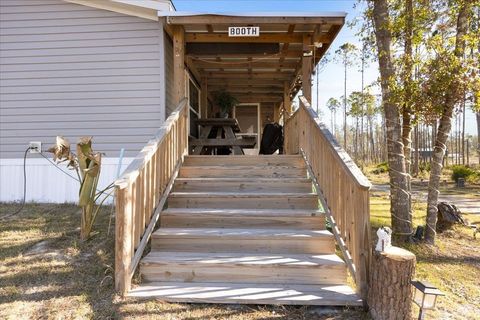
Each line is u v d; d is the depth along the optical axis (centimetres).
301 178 426
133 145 548
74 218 446
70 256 330
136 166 295
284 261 296
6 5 554
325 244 321
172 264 294
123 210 268
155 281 294
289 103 822
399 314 235
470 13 394
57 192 554
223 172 449
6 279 289
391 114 432
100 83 550
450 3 403
